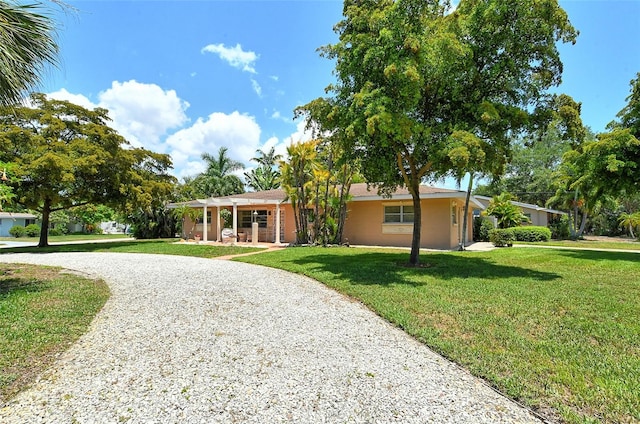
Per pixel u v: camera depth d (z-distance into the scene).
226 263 10.73
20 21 4.56
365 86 7.46
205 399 2.64
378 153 9.58
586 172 12.09
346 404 2.57
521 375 2.98
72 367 3.20
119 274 8.49
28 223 37.47
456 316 4.72
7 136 14.45
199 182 33.12
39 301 5.54
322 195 16.72
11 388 2.79
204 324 4.52
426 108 8.96
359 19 7.87
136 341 3.89
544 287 6.60
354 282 7.10
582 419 2.34
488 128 8.34
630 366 3.14
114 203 17.89
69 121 16.98
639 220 23.50
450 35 7.18
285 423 2.33
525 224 27.66
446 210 15.52
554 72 8.22
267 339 3.97
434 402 2.60
